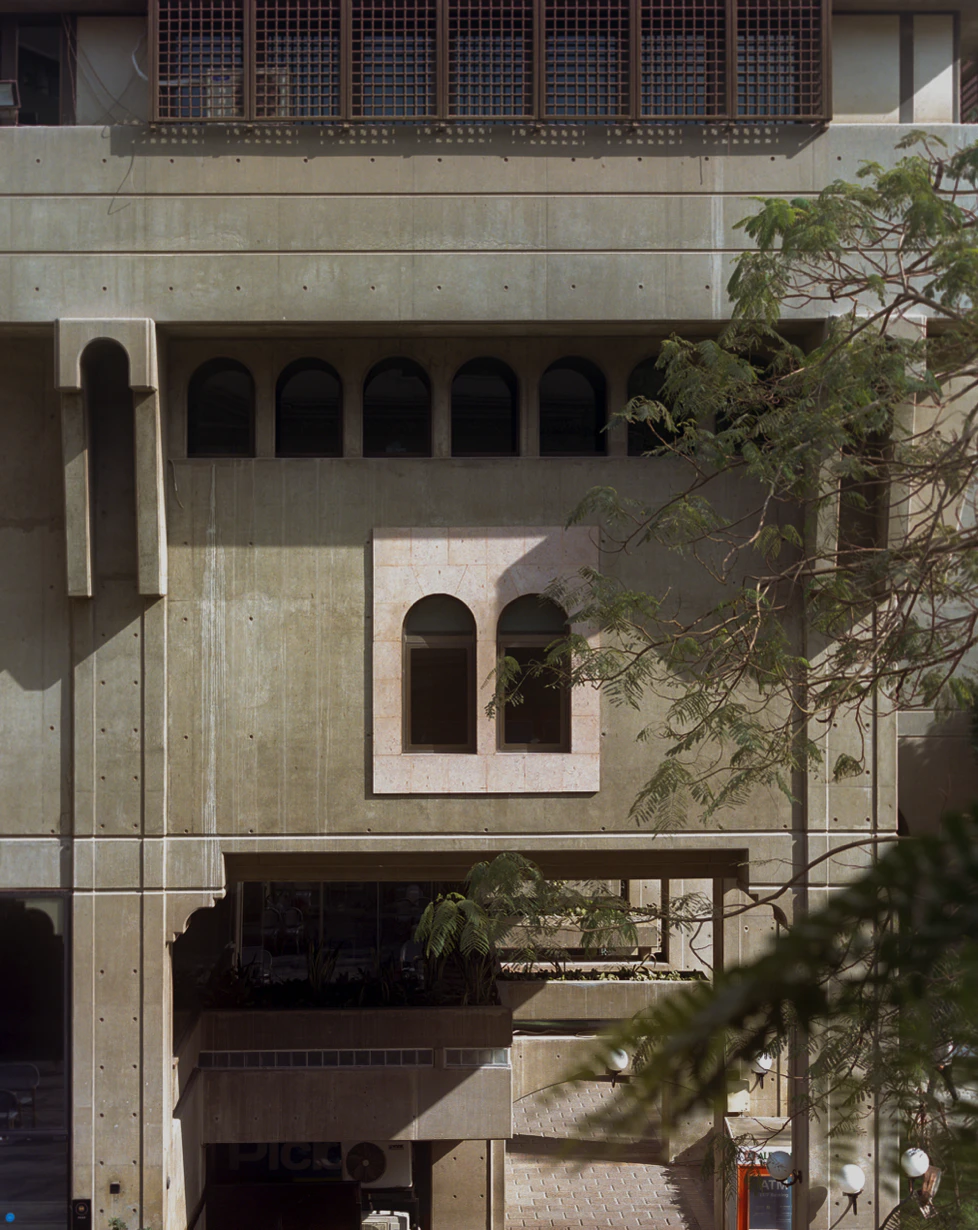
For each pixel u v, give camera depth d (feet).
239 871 59.31
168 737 57.41
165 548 56.90
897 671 36.65
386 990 69.05
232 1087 65.92
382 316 54.85
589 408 58.75
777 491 52.31
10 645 57.93
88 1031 56.85
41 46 57.41
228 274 54.95
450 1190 71.77
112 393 57.36
